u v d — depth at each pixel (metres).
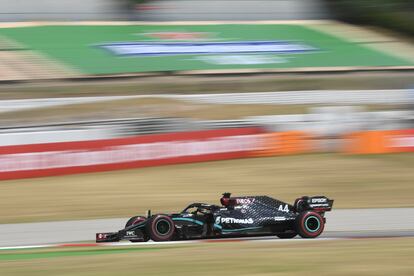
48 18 176.62
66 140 89.50
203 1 191.75
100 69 150.62
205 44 172.62
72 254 39.44
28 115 112.38
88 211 67.69
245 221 45.31
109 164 87.50
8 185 79.56
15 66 147.12
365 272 30.33
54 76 144.62
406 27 196.62
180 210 68.06
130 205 70.75
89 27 175.00
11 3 174.00
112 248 41.41
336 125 103.50
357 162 96.94
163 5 187.88
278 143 99.50
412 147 105.06
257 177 86.44
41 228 58.22
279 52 172.38
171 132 97.56
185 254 36.53
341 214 65.50
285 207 47.25
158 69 153.88
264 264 32.50
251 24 190.12
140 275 30.05
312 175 88.44
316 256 35.03
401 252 36.91
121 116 114.31
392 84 160.75
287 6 198.00
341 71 164.62
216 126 99.75
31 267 33.56
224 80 152.00
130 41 169.38
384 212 67.06
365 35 191.25
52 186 79.38
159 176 85.69
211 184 82.06
